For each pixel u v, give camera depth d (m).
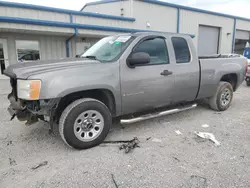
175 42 3.83
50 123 2.79
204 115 4.59
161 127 3.85
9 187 2.15
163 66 3.58
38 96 2.60
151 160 2.67
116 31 12.73
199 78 4.12
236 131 3.64
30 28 9.94
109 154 2.84
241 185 2.17
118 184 2.20
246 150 2.93
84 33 11.60
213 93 4.61
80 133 2.94
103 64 3.02
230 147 3.02
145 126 3.90
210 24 20.25
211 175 2.34
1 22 9.24
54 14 11.65
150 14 15.94
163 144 3.14
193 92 4.12
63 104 3.00
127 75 3.19
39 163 2.61
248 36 25.56
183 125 3.96
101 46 3.77
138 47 3.35
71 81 2.72
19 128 3.82
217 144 3.12
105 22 13.54
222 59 4.65
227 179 2.27
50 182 2.23
